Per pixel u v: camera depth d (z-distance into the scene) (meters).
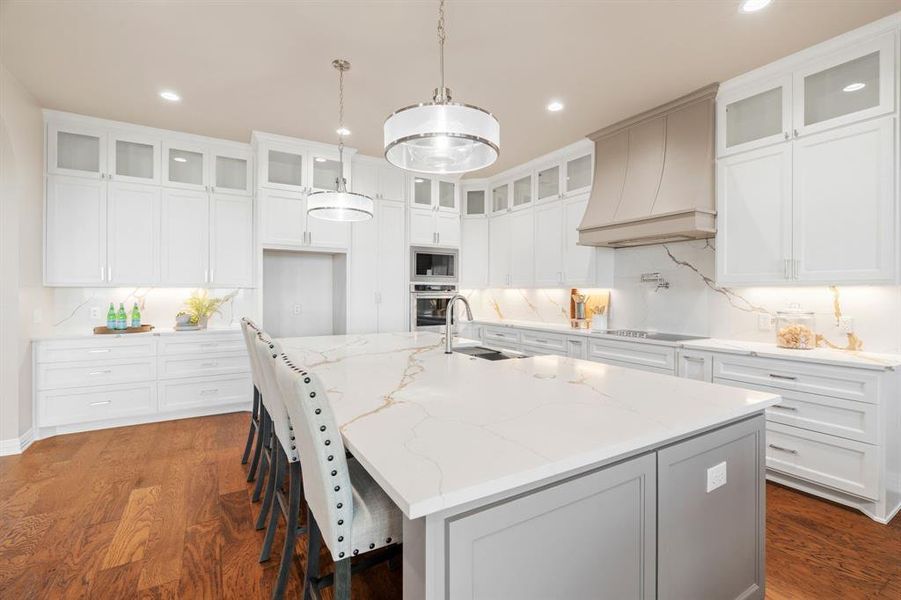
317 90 3.26
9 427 3.22
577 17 2.40
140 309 4.24
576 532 1.06
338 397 1.57
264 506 2.23
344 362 2.31
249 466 3.03
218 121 3.87
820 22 2.44
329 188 4.55
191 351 4.08
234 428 3.84
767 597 1.75
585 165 4.37
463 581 0.89
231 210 4.39
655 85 3.18
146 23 2.46
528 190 5.09
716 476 1.40
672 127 3.46
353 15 2.39
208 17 2.41
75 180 3.74
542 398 1.55
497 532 0.94
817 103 2.71
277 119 3.82
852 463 2.40
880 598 1.75
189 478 2.83
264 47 2.70
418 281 5.12
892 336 2.64
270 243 4.26
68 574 1.87
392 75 3.04
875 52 2.47
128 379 3.82
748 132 3.05
